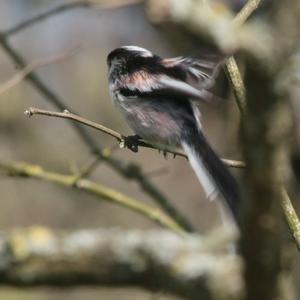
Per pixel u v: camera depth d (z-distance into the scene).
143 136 8.73
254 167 2.79
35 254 6.65
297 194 12.24
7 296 15.67
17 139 18.53
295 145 11.33
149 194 10.91
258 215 2.84
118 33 18.78
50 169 18.34
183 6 2.66
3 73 18.62
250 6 6.75
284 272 3.13
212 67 7.16
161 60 8.61
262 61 2.65
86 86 19.50
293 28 2.62
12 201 18.11
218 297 4.76
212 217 17.28
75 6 10.23
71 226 18.14
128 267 6.32
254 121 2.74
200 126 8.45
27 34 19.34
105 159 10.79
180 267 5.93
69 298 16.03
